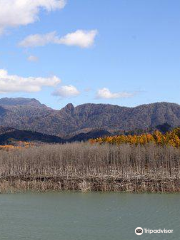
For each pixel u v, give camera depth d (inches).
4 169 7007.9
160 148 7160.4
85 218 3275.1
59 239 2534.5
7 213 3565.5
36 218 3299.7
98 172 6289.4
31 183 5767.7
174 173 5915.4
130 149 7116.1
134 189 5172.2
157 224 2974.9
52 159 7332.7
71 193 5002.5
